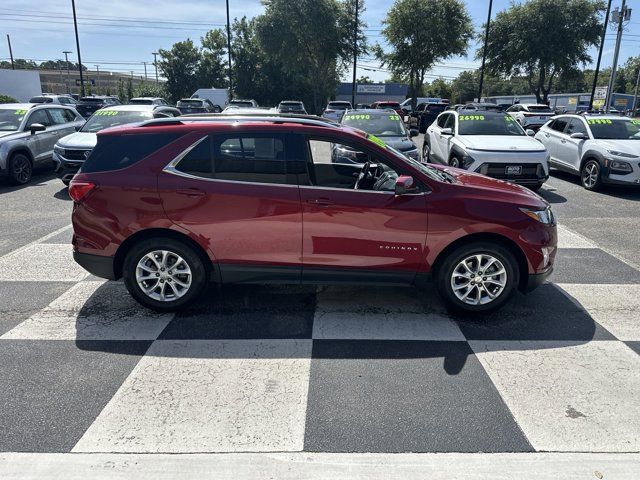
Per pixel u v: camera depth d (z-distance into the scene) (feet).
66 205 28.60
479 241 13.75
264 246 13.66
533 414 10.01
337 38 117.60
